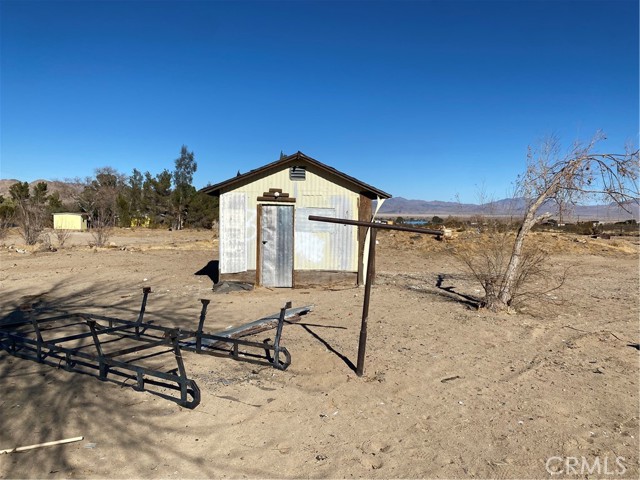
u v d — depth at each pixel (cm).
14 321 873
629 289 1315
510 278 986
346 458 396
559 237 2812
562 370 625
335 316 916
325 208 1245
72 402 494
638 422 472
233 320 876
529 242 2448
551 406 507
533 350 714
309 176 1238
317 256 1252
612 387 564
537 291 1221
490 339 770
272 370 603
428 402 514
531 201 986
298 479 364
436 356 670
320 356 645
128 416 465
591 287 1348
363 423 461
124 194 5519
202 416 468
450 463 391
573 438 437
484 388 557
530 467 387
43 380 558
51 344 618
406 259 2069
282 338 749
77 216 4609
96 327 678
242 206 1230
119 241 3005
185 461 386
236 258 1237
